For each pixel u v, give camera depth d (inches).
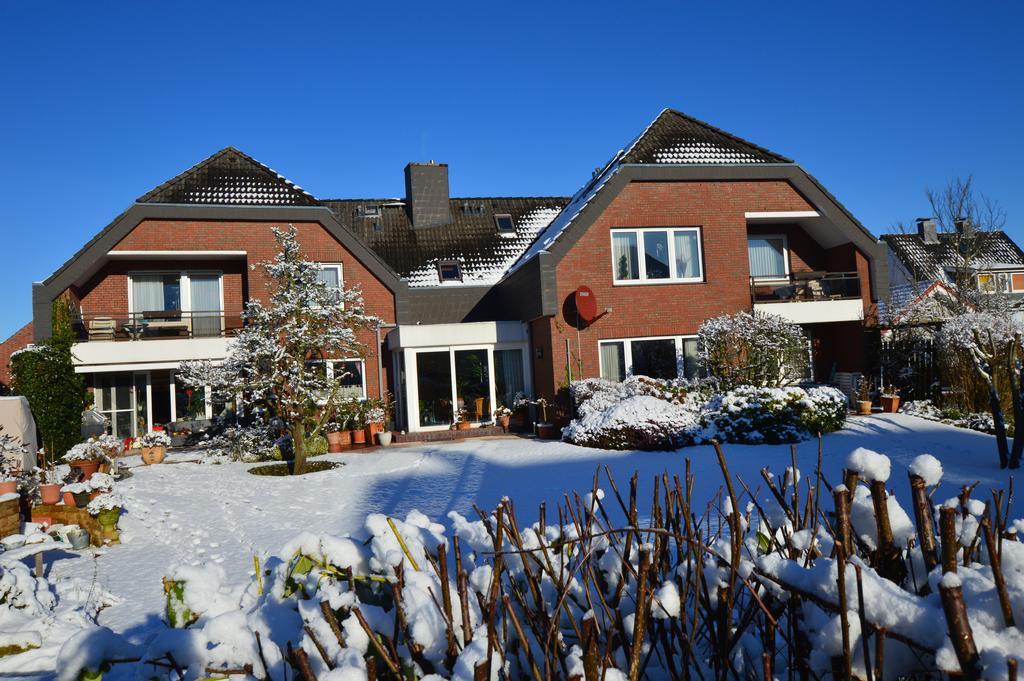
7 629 208.1
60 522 352.5
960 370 628.7
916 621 69.0
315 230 802.2
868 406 679.7
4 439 425.4
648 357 736.3
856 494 97.2
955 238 1310.3
